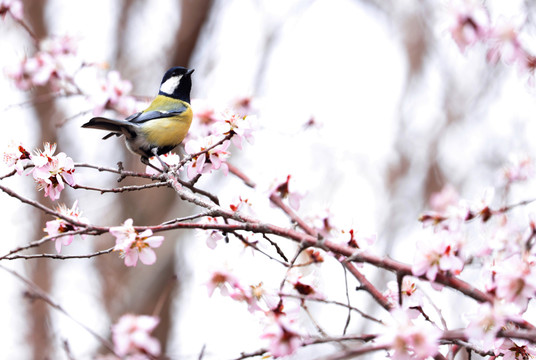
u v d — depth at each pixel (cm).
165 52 1855
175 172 854
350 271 771
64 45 1296
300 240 708
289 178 794
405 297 737
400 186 1842
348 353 549
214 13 1839
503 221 716
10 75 1281
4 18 1326
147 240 708
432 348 561
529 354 709
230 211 757
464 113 1811
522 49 820
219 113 888
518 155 1071
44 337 1781
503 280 635
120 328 596
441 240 654
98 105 1268
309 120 1295
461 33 828
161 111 1119
